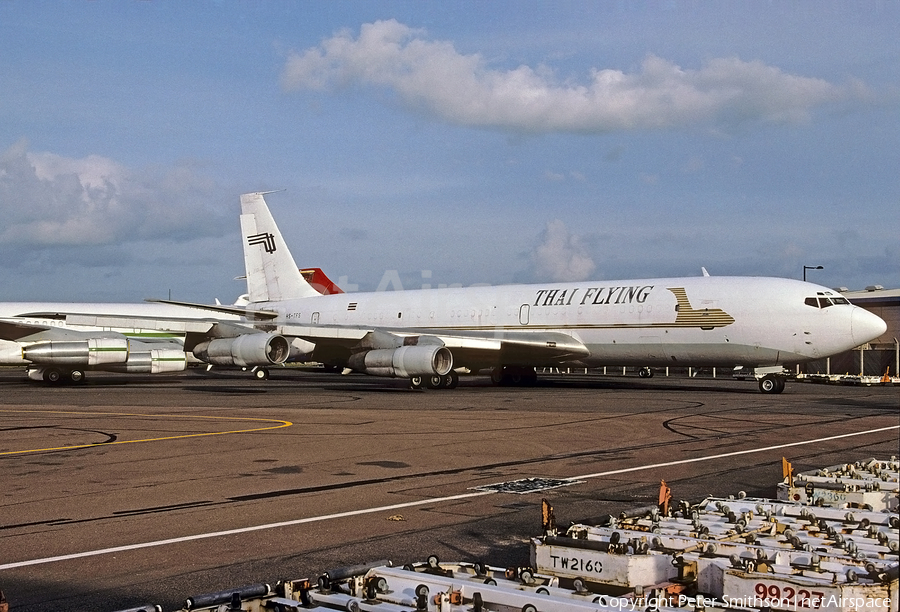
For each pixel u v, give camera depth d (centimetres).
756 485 1248
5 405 2752
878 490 940
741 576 567
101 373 5494
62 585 757
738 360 3359
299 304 4850
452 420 2234
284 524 1011
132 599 713
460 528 985
